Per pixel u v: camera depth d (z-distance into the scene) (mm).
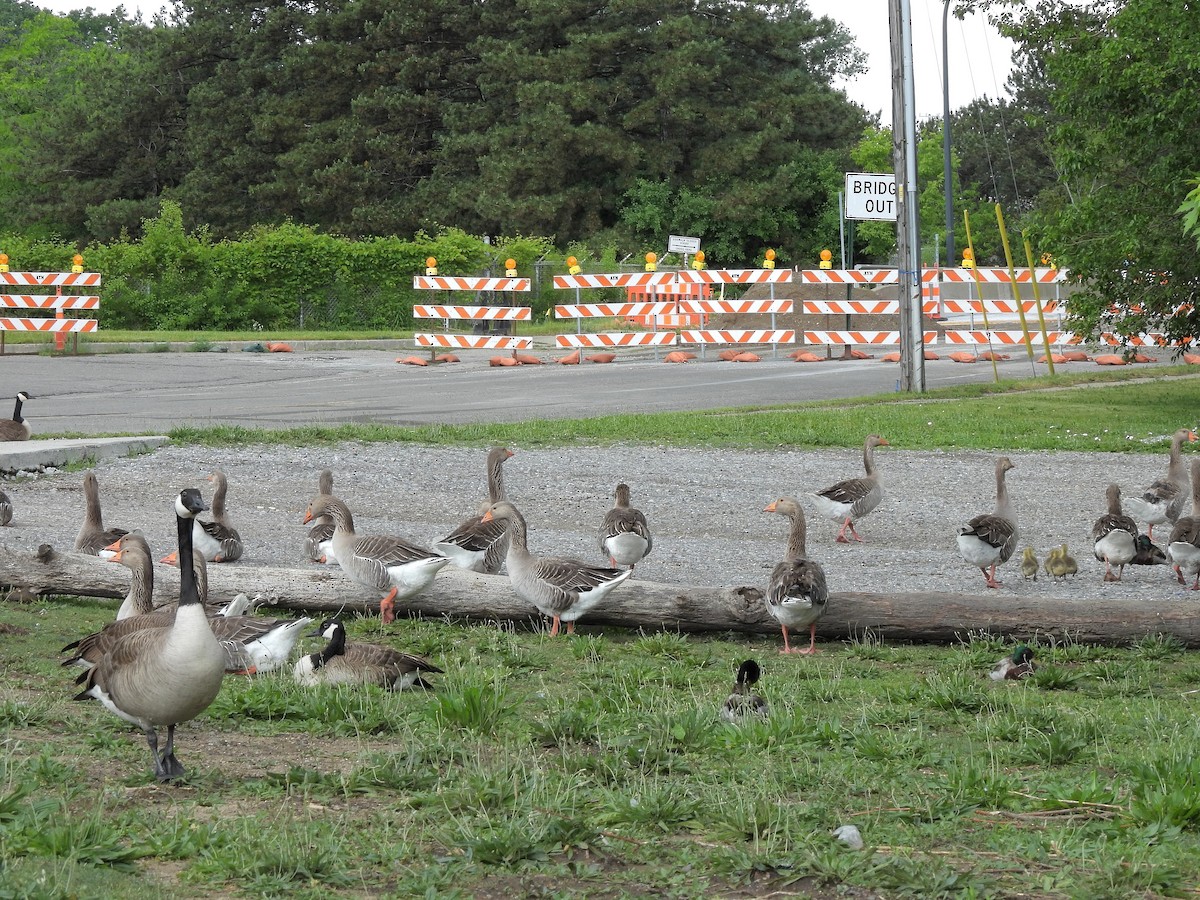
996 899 5348
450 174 60531
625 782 6938
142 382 29703
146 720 6512
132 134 64688
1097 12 24953
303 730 7938
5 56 77812
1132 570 14109
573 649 10453
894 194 27688
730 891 5445
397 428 21609
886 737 7938
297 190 59656
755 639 11133
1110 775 7246
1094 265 24438
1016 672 9828
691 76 58625
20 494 16125
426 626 11148
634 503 16844
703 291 37562
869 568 13781
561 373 32344
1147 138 23188
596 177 62938
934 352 37969
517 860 5672
